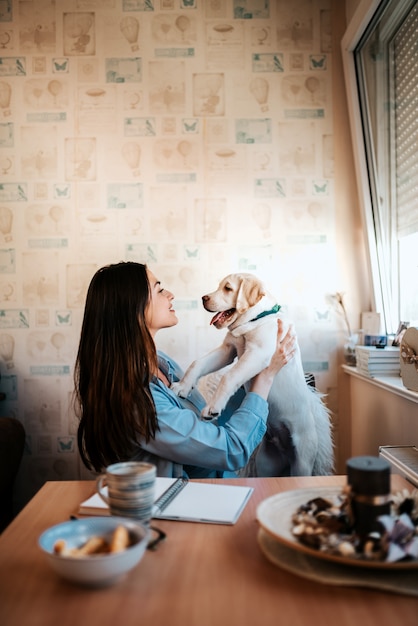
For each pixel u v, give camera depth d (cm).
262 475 203
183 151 258
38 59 259
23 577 79
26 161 259
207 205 258
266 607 71
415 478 128
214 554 86
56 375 258
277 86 258
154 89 258
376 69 233
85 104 259
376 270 250
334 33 258
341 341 258
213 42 258
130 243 258
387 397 202
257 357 181
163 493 108
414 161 198
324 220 258
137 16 258
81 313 258
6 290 260
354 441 252
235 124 258
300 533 82
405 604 72
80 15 259
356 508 81
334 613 70
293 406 192
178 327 257
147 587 76
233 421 147
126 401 135
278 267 258
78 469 258
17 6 259
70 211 259
